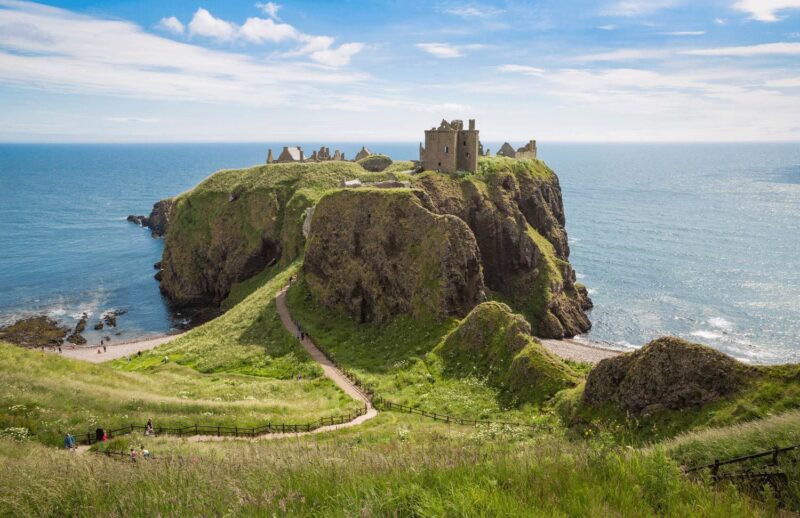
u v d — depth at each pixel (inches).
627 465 466.3
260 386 2215.8
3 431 1263.5
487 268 3934.5
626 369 1387.8
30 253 6555.1
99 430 1333.7
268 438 1456.7
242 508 426.0
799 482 493.0
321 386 2185.0
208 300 4832.7
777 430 677.3
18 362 1781.5
